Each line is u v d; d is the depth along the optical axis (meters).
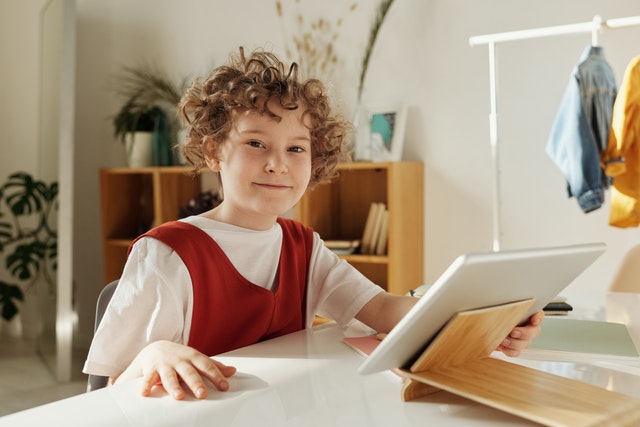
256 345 1.04
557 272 0.82
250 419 0.69
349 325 1.23
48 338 3.65
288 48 3.46
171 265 1.03
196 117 1.16
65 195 3.26
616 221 2.40
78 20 4.17
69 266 3.32
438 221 3.09
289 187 1.07
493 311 0.76
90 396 0.77
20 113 4.30
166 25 3.85
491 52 2.44
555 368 0.92
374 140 3.06
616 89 2.36
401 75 3.15
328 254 1.29
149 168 3.55
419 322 0.68
